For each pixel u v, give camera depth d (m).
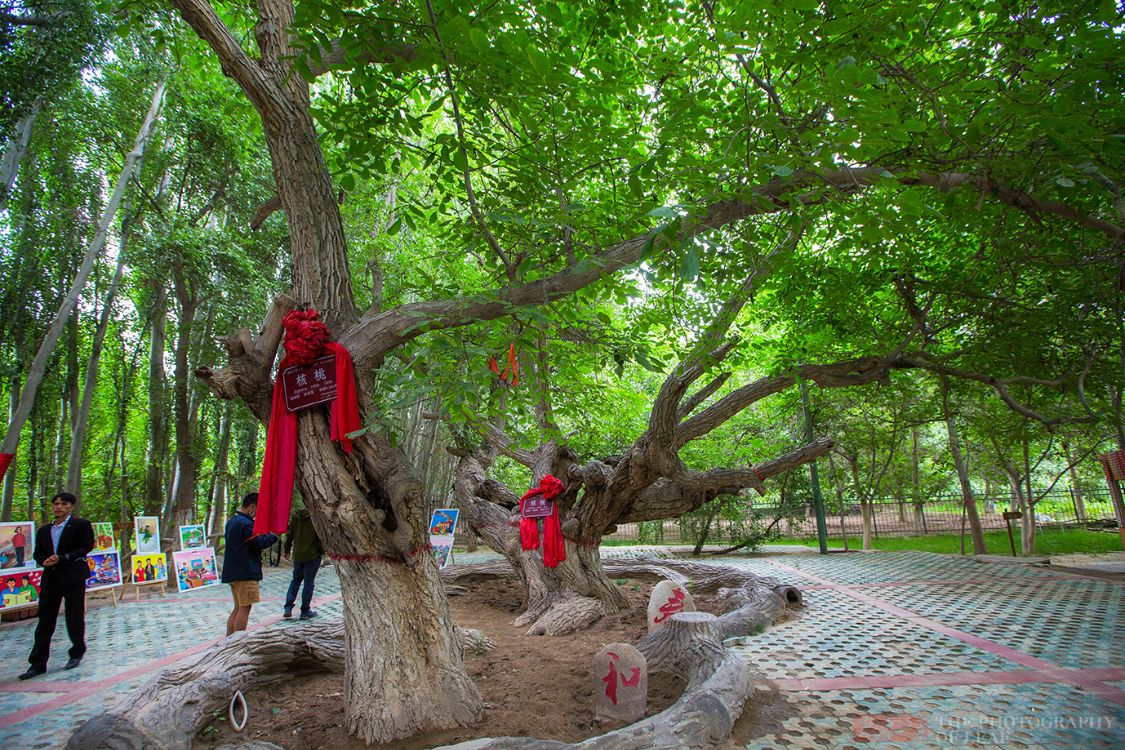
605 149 5.02
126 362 15.23
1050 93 3.99
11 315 10.44
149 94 11.92
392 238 12.09
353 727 3.99
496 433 9.46
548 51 4.49
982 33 4.22
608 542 19.31
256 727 4.34
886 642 6.38
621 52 5.54
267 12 4.58
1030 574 10.72
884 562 12.95
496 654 6.03
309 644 5.23
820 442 7.40
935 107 3.80
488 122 4.77
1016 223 5.71
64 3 8.32
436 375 3.93
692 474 7.39
